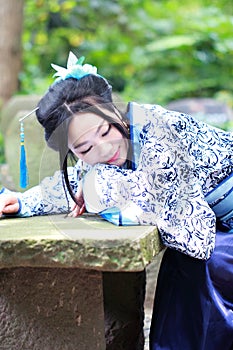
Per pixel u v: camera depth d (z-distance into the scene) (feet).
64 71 5.28
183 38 21.58
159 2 26.68
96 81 5.21
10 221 5.53
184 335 5.25
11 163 10.49
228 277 5.26
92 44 23.35
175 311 5.33
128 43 23.93
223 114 16.07
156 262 8.21
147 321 7.27
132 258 4.37
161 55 23.20
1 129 14.96
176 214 4.98
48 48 22.89
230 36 21.62
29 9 20.75
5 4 16.67
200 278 5.22
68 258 4.50
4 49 16.79
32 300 5.08
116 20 22.38
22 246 4.58
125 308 5.37
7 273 5.08
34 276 5.05
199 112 16.10
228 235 5.47
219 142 5.59
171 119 5.25
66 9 20.88
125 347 5.37
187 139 5.26
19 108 13.47
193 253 4.92
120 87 24.07
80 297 4.99
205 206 5.03
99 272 4.92
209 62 22.93
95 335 5.00
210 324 5.14
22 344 5.12
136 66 24.07
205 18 22.75
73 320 5.03
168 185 4.97
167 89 22.18
